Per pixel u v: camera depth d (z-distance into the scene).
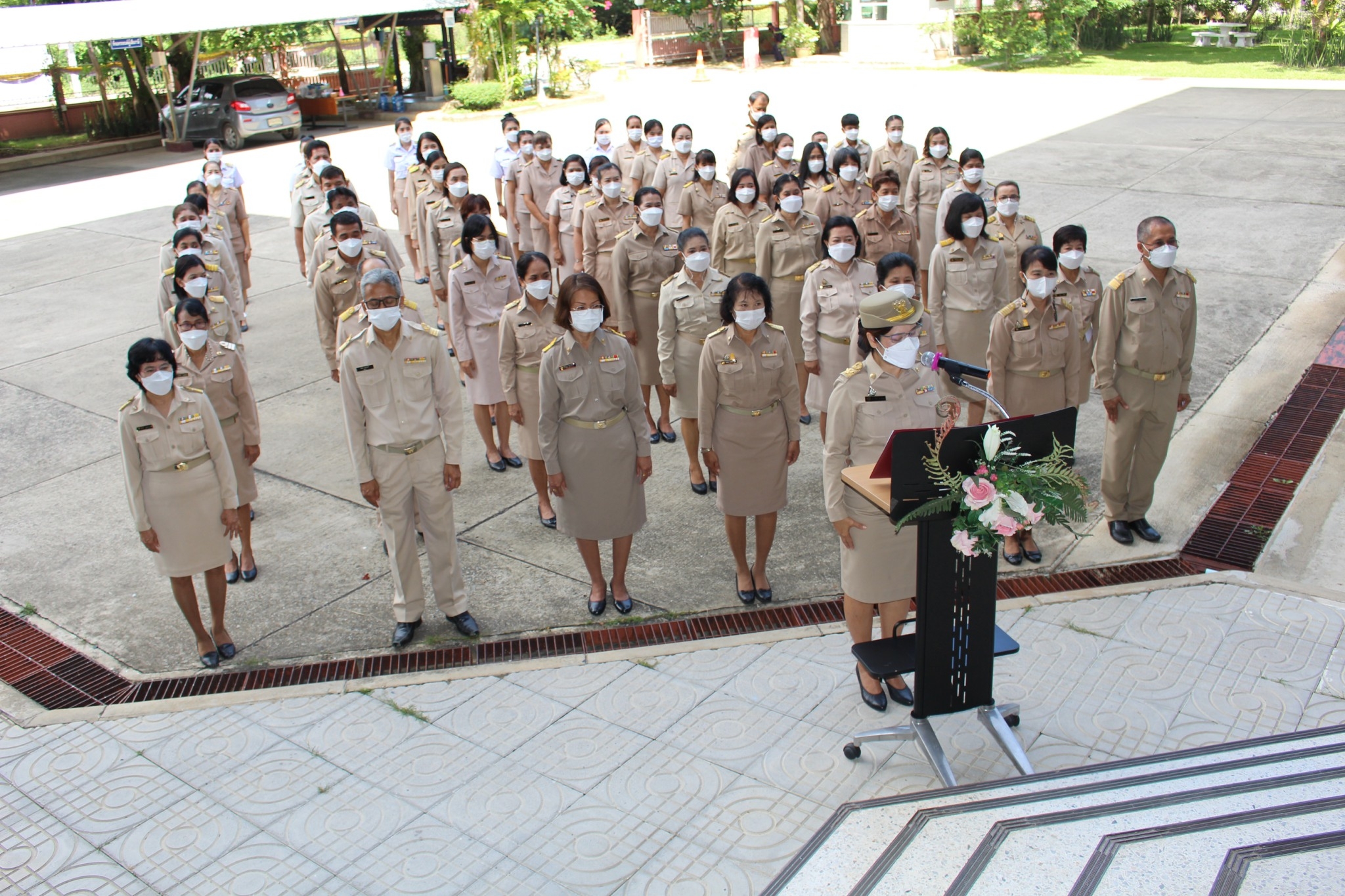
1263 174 13.61
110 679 4.99
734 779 3.97
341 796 4.00
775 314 7.38
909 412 4.15
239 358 5.55
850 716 4.33
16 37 18.20
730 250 8.03
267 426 7.97
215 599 5.02
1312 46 24.58
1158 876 2.70
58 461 7.50
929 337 5.34
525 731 4.36
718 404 5.05
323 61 33.16
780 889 3.20
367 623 5.36
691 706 4.46
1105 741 4.03
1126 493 5.69
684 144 10.26
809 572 5.62
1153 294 5.30
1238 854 2.66
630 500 5.12
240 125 22.75
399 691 4.69
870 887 2.99
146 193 18.17
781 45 32.72
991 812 3.29
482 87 24.66
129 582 5.88
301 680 4.89
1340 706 4.16
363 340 4.78
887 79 26.33
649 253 7.01
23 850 3.80
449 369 4.96
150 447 4.65
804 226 7.27
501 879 3.53
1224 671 4.45
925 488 3.47
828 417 4.18
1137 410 5.45
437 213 8.80
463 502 6.69
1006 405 5.62
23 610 5.61
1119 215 11.97
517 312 5.92
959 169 9.08
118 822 3.93
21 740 4.48
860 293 6.32
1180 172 13.95
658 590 5.52
